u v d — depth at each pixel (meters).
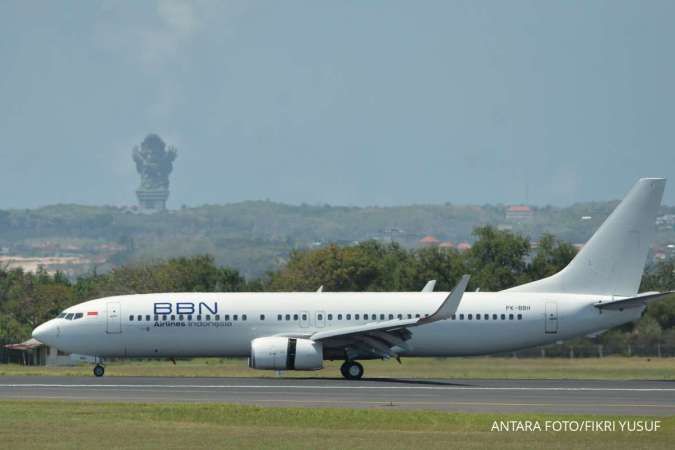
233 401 164.75
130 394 176.12
